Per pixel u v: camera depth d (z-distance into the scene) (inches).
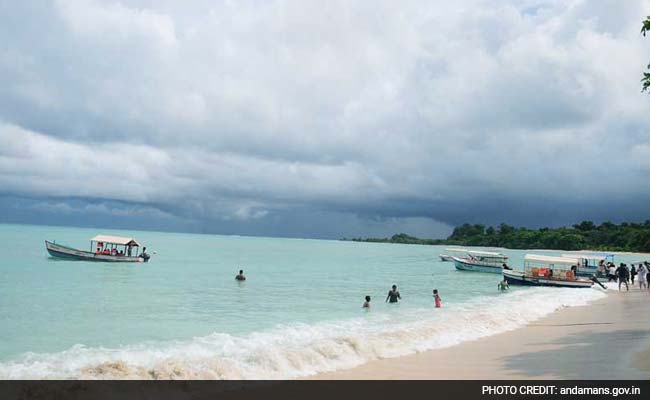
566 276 1777.8
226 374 474.6
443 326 745.6
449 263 3750.0
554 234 7652.6
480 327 765.9
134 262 2514.8
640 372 468.8
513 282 1820.9
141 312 1052.5
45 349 671.8
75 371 472.4
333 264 3292.3
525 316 904.9
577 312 993.5
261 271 2412.6
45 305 1122.7
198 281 1785.2
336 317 1000.2
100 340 743.1
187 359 526.9
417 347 614.9
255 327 866.8
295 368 506.0
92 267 2194.9
